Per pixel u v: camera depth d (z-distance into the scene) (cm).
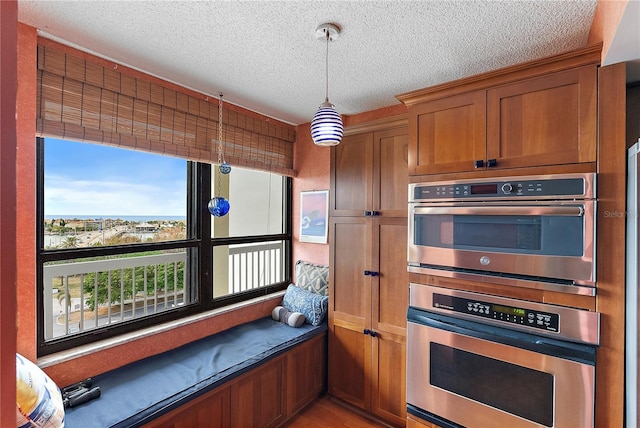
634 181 113
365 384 228
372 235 225
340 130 164
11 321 40
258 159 280
